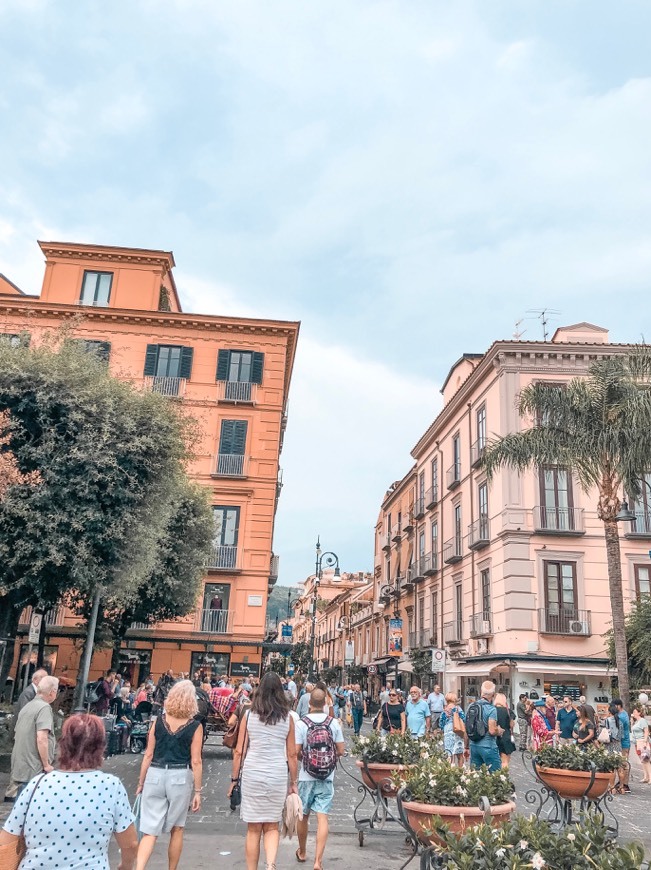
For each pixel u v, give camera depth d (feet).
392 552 159.63
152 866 22.90
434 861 16.44
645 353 64.85
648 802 43.21
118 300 110.01
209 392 107.76
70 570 44.14
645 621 77.20
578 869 12.97
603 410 63.72
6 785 35.42
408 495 147.33
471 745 33.04
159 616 85.92
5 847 10.65
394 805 37.60
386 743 29.55
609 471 63.82
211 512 88.79
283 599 475.31
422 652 116.47
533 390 65.98
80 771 11.16
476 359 114.32
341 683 205.67
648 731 54.44
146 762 20.03
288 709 21.42
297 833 24.62
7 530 43.27
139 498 47.24
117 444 45.68
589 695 84.07
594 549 88.48
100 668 99.09
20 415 45.70
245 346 110.32
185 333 109.50
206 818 31.32
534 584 87.15
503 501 90.22
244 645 99.96
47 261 110.73
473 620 98.17
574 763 28.60
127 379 60.64
